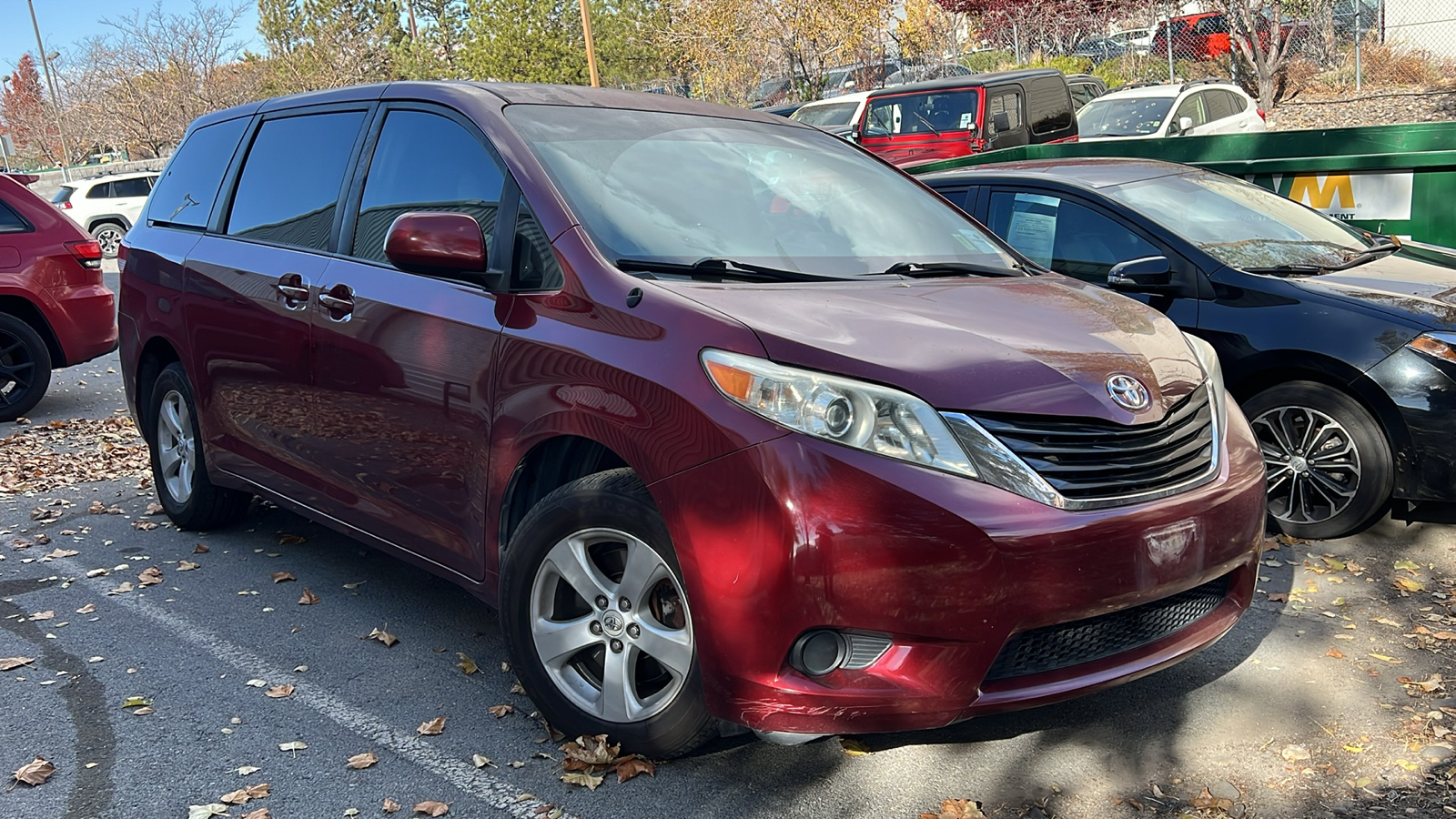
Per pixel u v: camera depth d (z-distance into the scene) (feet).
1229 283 16.40
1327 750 10.42
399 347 11.81
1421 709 11.16
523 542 10.30
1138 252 17.51
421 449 11.67
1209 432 10.34
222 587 14.97
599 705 10.24
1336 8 63.16
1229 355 16.16
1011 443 8.90
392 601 14.40
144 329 16.81
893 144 50.85
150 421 17.48
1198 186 19.12
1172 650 9.78
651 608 9.86
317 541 16.92
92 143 169.89
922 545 8.51
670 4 88.79
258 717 11.28
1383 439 15.25
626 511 9.57
